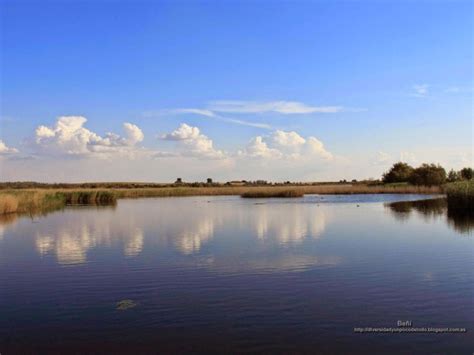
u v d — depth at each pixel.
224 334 9.87
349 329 10.07
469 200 36.75
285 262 17.25
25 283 14.77
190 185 150.38
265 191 78.69
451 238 22.70
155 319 10.89
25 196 49.62
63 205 56.75
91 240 24.12
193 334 9.90
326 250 19.83
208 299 12.46
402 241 22.05
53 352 9.13
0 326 10.64
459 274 14.94
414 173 91.06
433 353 8.83
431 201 54.75
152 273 15.83
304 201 62.03
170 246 21.69
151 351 9.09
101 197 64.62
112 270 16.52
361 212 39.75
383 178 110.25
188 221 33.59
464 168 92.25
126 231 27.84
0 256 19.70
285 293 12.92
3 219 36.84
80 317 11.17
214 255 19.02
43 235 26.28
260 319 10.76
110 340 9.66
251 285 13.85
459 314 10.98
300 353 8.88
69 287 14.16
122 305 12.04
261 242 22.45
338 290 13.16
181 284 14.16
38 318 11.16
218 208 48.84
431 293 12.78
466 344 9.23
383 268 15.97
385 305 11.73
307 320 10.66
